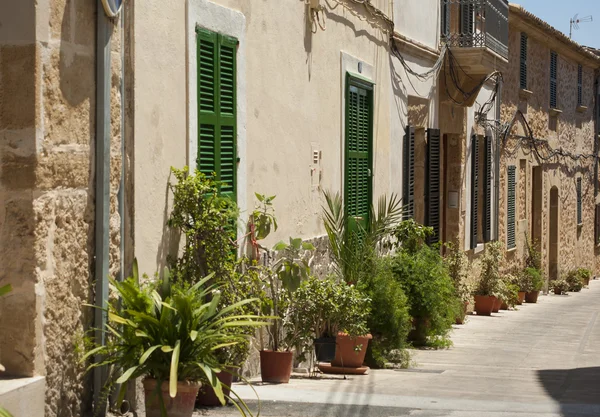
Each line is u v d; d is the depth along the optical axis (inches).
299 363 418.3
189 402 244.2
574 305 928.9
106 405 247.6
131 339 239.9
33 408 220.1
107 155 252.2
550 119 1088.8
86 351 244.1
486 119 823.7
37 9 223.5
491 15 727.7
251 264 350.3
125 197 272.2
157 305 247.1
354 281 453.4
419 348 531.2
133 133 275.6
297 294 374.0
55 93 231.6
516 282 938.1
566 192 1169.4
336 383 355.6
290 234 415.8
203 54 323.9
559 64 1122.0
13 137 225.1
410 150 623.8
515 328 681.0
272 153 391.5
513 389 351.9
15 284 224.7
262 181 381.1
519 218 981.8
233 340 274.7
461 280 704.4
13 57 224.5
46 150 228.1
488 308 791.1
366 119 536.4
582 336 634.8
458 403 296.8
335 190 481.4
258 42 373.7
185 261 304.0
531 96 997.8
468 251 780.6
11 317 224.8
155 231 289.6
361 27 519.5
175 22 302.2
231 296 303.3
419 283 528.4
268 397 302.4
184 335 241.8
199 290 294.2
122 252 265.9
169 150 299.3
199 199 300.0
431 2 678.5
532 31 962.1
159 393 237.1
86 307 246.5
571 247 1205.1
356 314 390.6
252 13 366.9
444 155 753.0
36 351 224.7
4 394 207.9
